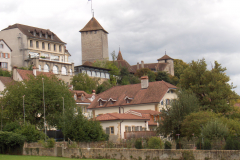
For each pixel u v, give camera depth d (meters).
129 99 65.69
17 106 55.47
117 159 34.25
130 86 70.44
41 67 96.06
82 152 36.53
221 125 35.06
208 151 29.73
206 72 59.59
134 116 54.53
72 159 35.34
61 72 101.50
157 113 57.94
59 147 38.47
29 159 35.06
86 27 148.88
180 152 30.86
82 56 149.00
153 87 66.44
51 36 109.12
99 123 46.62
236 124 39.78
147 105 63.06
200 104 56.91
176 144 36.38
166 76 137.38
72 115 45.72
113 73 124.62
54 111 57.06
